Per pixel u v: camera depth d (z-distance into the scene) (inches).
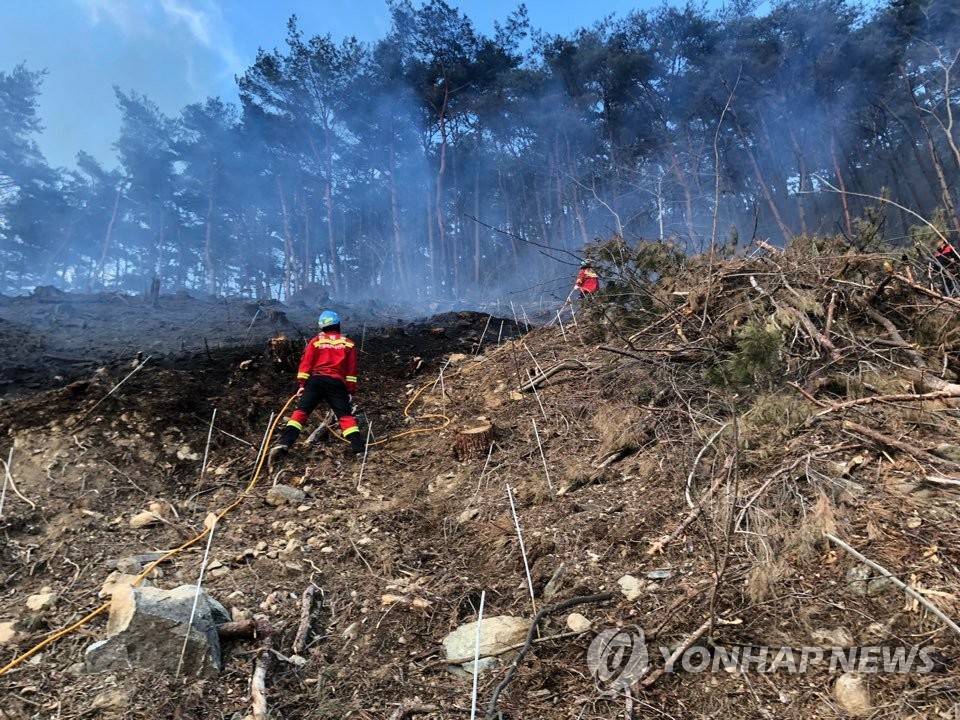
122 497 164.1
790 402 147.6
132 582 126.3
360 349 302.2
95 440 184.1
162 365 245.6
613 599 114.8
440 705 96.8
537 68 1085.8
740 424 146.9
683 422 165.5
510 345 283.0
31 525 147.2
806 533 112.1
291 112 1128.8
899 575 100.7
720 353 182.9
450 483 175.2
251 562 136.8
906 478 120.3
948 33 746.2
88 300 423.5
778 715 87.5
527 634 108.4
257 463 189.3
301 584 129.7
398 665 106.1
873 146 977.5
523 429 198.2
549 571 125.8
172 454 186.5
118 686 98.5
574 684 98.1
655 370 191.2
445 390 249.9
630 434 166.7
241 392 229.3
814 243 212.1
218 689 100.1
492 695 97.5
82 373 235.6
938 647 90.4
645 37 965.8
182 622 104.3
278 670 104.9
